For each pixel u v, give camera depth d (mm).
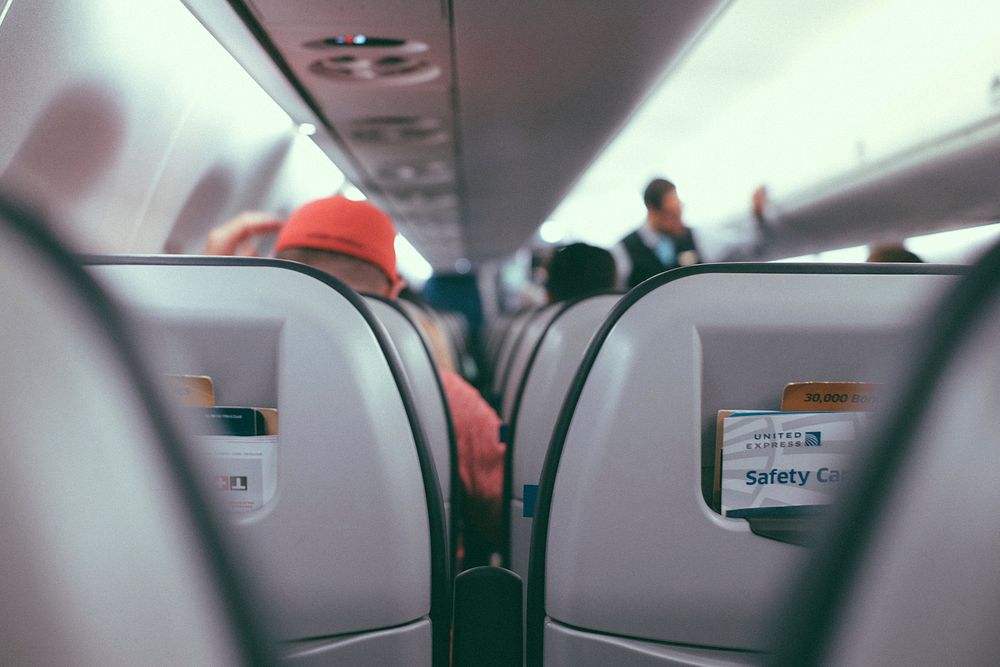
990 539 435
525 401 2121
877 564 439
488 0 3229
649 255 5023
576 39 3783
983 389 424
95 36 2857
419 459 1135
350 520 1088
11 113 2570
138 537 395
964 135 4477
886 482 439
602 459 1056
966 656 447
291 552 1086
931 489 431
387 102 5016
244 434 1076
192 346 1065
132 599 396
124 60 3109
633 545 1067
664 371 1040
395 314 1693
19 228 406
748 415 1059
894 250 2939
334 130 5863
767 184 7266
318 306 1069
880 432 453
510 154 6867
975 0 4113
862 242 6715
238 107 4504
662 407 1044
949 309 447
